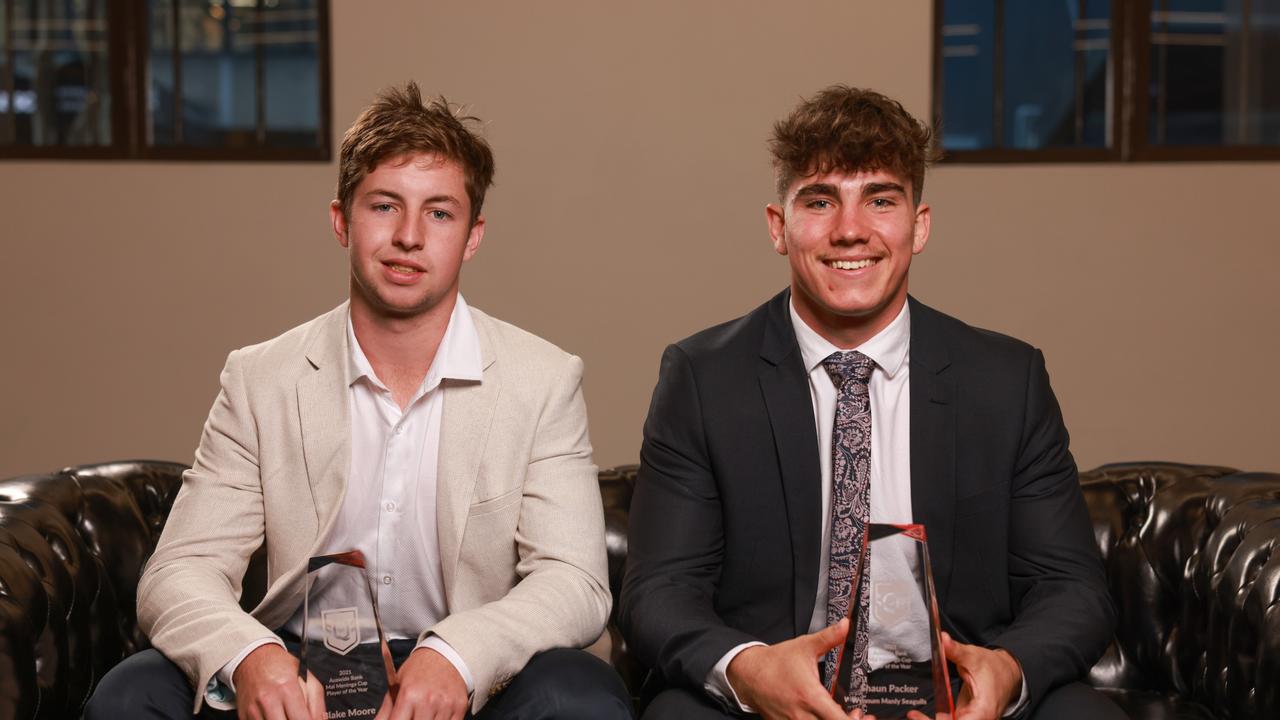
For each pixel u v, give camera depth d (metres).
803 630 1.74
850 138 1.69
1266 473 2.04
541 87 4.89
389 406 1.77
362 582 1.49
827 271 1.73
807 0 4.84
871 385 1.80
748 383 1.81
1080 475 2.20
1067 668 1.62
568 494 1.77
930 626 1.47
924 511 1.75
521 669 1.60
